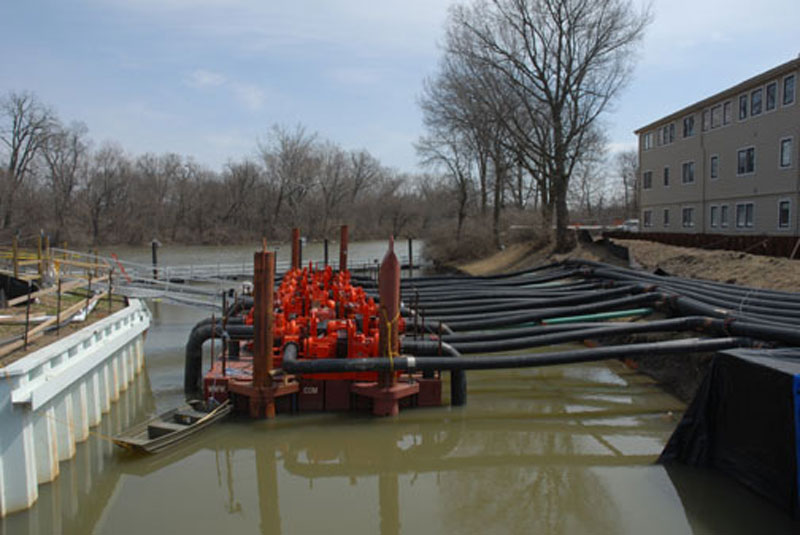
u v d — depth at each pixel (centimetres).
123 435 943
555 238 3603
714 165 3372
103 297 1591
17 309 1271
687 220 3694
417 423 1084
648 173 4238
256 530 725
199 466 923
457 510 786
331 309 1287
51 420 810
